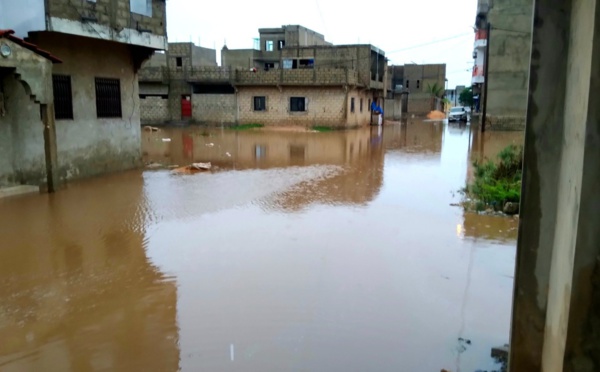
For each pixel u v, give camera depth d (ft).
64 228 28.17
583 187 7.82
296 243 25.17
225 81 118.11
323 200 35.83
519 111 87.51
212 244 25.08
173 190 39.75
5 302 18.20
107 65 48.21
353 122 119.55
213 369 13.67
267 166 54.08
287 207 33.55
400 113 186.09
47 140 38.14
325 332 15.76
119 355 14.47
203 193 38.45
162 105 124.06
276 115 116.37
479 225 28.55
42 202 35.06
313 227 28.25
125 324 16.42
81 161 45.50
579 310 8.14
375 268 21.53
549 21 9.23
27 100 39.60
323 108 113.29
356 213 31.68
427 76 217.15
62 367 13.87
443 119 192.24
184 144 77.77
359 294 18.74
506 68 86.63
